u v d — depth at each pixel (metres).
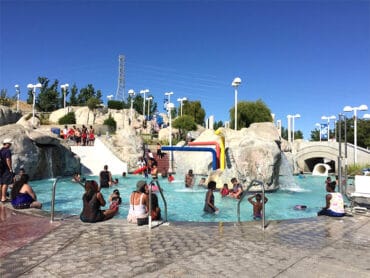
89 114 59.53
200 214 10.25
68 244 5.61
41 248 5.39
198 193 15.10
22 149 17.36
